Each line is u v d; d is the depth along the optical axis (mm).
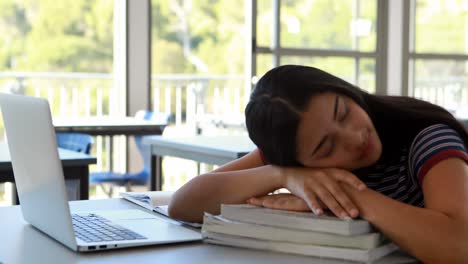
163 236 1398
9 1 11688
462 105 7199
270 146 1334
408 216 1236
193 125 8188
